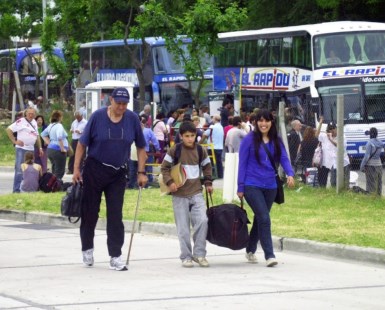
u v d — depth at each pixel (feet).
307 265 69.72
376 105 177.17
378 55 183.73
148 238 85.10
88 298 56.49
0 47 425.28
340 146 114.32
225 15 208.95
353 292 58.90
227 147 149.59
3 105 300.40
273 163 68.39
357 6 241.76
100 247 79.66
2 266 69.26
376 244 73.31
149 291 58.75
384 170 139.33
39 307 54.03
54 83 306.96
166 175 68.33
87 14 266.36
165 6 221.25
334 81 181.16
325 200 106.73
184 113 157.69
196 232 68.74
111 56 264.31
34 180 119.14
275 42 200.54
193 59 216.74
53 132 134.00
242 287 60.23
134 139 66.85
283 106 125.80
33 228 94.48
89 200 67.00
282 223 86.48
